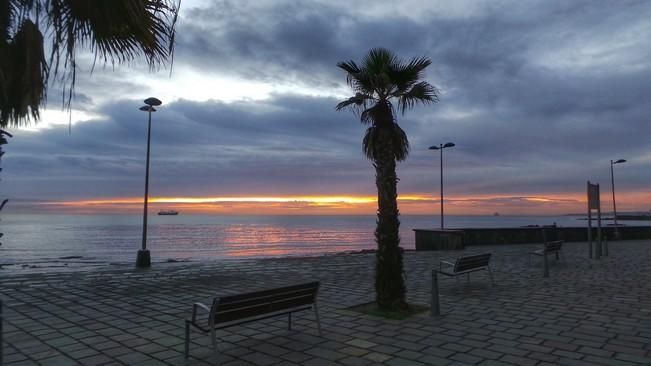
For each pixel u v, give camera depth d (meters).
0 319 3.70
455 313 7.91
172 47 3.51
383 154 8.07
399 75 7.89
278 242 79.75
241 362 5.33
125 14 3.30
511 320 7.36
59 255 46.69
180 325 7.20
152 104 16.38
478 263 10.54
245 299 5.53
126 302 9.18
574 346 5.88
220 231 131.25
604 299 9.17
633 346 5.86
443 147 28.88
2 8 3.13
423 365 5.18
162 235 103.88
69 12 3.22
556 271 13.84
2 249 56.88
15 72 3.23
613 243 26.95
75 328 7.02
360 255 21.98
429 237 24.06
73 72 3.27
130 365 5.25
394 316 7.65
